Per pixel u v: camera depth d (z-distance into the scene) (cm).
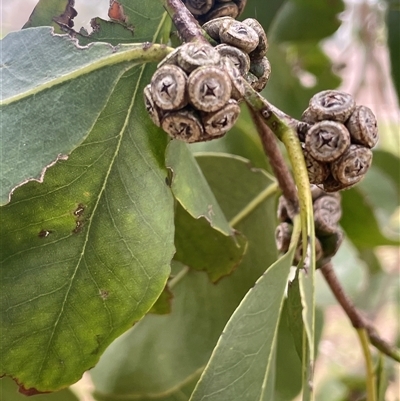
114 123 10
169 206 11
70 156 10
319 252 13
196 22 10
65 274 10
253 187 17
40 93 10
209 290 17
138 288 10
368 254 29
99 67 10
